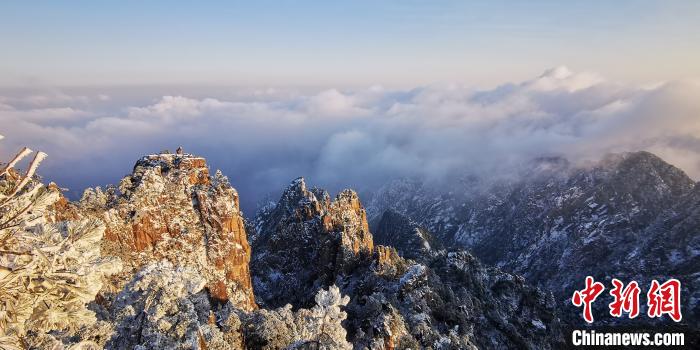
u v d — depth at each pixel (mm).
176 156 94812
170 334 44125
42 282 14523
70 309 14992
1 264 14398
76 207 75312
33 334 19641
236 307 77000
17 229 14492
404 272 116062
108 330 33000
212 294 82375
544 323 142000
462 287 132000
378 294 97250
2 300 14000
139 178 86812
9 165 13703
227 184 92562
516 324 133250
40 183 15203
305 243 134000
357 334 82500
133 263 76688
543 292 152125
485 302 133375
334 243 126688
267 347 64625
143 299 46438
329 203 147750
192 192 88750
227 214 89188
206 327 52562
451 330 98000
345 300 49031
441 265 145000
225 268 86562
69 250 14930
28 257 14867
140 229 80562
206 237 86625
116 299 48094
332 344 46875
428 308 103688
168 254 81938
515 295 145500
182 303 47094
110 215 78625
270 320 67312
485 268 159500
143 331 43094
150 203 83438
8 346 13938
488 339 112375
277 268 131625
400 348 81125
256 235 161250
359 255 123250
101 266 15562
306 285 123750
